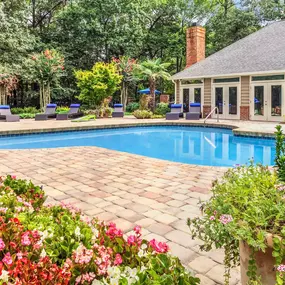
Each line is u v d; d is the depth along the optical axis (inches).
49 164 266.5
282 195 77.8
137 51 1010.7
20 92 936.9
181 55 1067.3
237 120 652.7
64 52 910.4
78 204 162.1
